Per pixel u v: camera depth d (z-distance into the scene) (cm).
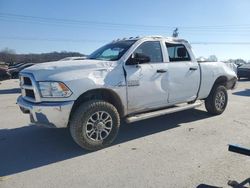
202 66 636
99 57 555
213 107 682
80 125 444
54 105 430
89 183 353
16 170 399
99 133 468
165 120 657
